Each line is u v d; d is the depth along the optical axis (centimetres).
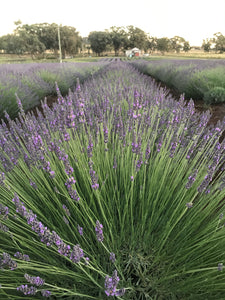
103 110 294
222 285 124
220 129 192
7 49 7400
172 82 1091
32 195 186
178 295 131
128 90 427
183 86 886
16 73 937
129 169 191
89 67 1786
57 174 174
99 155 202
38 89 824
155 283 132
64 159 124
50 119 246
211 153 185
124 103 377
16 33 7281
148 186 185
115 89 468
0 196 169
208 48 9369
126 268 142
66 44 8231
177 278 137
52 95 970
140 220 173
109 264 143
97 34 9594
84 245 146
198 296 126
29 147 152
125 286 130
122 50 10656
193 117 311
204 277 131
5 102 577
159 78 1500
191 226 161
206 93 734
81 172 173
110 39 9775
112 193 187
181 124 213
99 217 163
